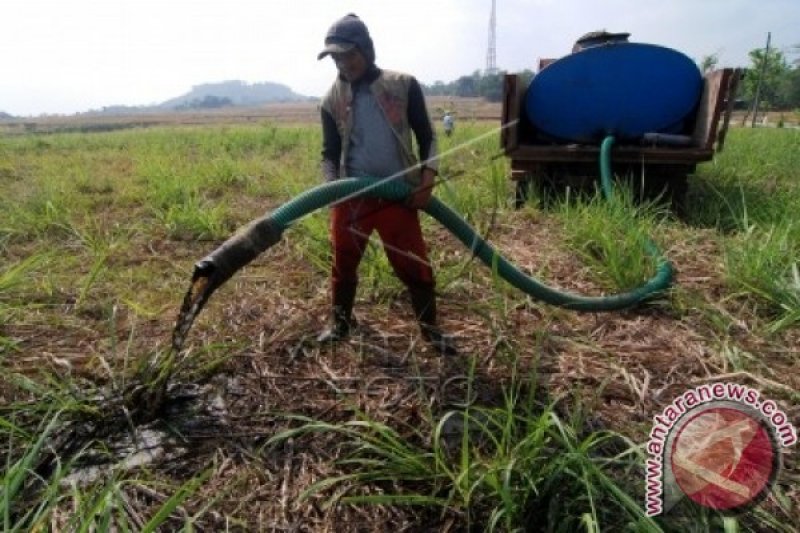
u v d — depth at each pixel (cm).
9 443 223
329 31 261
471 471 204
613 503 193
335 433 242
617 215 446
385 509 205
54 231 550
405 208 286
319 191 262
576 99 574
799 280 338
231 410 261
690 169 570
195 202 600
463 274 390
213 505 207
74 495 191
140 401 253
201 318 345
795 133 1245
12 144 1667
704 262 412
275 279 413
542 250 450
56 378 277
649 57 542
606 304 332
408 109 279
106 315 354
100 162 1165
